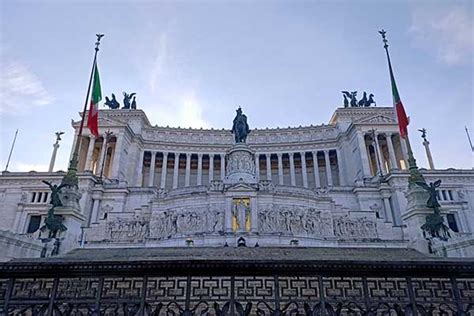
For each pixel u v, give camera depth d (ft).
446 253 72.69
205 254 48.65
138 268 31.73
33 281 34.37
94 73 111.65
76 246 86.63
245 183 159.53
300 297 33.86
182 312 31.63
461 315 31.30
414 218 85.30
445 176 217.56
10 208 209.36
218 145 317.63
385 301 33.04
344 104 338.34
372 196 210.79
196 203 160.04
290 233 152.15
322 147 309.42
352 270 31.94
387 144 278.87
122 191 210.18
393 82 106.42
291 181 301.84
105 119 284.82
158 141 311.88
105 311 34.32
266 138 327.06
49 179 217.56
